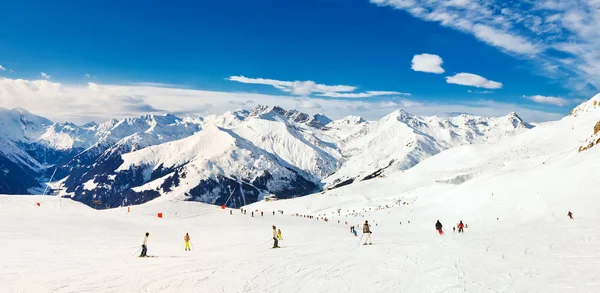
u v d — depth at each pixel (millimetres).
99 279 25078
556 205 64938
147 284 23812
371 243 42625
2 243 41844
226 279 25125
